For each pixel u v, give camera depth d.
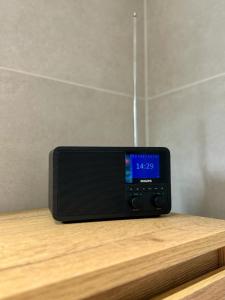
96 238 0.37
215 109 0.67
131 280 0.29
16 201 0.64
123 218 0.51
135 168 0.51
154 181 0.52
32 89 0.69
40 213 0.58
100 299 0.30
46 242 0.35
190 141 0.73
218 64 0.68
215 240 0.39
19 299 0.22
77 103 0.75
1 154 0.63
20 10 0.68
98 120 0.78
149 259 0.31
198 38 0.72
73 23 0.76
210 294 0.35
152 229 0.42
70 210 0.47
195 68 0.73
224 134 0.65
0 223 0.47
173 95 0.78
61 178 0.47
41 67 0.70
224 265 0.42
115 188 0.50
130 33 0.87
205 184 0.69
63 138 0.72
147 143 0.85
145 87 0.88
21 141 0.66
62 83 0.73
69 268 0.26
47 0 0.73
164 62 0.82
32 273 0.25
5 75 0.65
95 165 0.49
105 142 0.79
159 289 0.35
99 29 0.81
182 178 0.74
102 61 0.81
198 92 0.72
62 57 0.74
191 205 0.71
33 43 0.70
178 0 0.79
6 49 0.66
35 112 0.69
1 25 0.66
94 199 0.48
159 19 0.84
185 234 0.39
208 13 0.71
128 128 0.83
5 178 0.64
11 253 0.31
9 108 0.65
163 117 0.81
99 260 0.28
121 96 0.83
